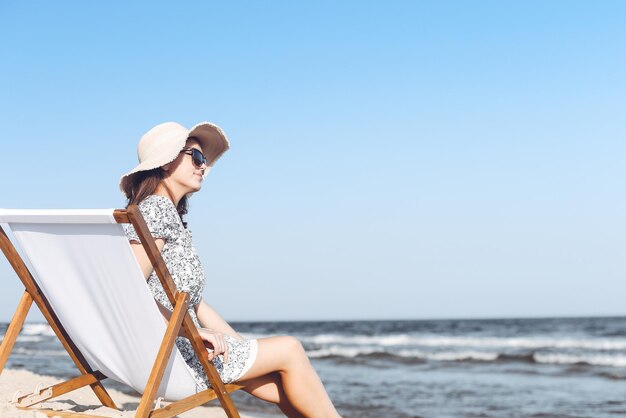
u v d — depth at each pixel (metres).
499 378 16.09
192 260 3.18
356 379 15.23
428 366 19.72
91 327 3.12
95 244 2.81
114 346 3.11
